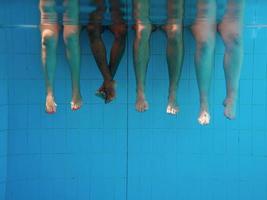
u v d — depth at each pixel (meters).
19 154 2.56
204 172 2.60
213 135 2.58
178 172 2.60
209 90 2.40
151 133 2.60
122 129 2.60
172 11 2.22
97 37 2.38
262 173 2.58
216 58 2.54
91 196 2.61
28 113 2.56
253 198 2.59
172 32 2.26
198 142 2.59
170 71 2.28
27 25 2.48
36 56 2.53
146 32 2.27
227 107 2.27
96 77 2.58
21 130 2.56
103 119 2.60
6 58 2.51
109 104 2.59
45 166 2.59
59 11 2.22
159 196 2.61
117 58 2.42
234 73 2.28
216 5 2.21
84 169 2.61
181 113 2.58
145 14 2.24
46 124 2.58
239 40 2.29
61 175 2.60
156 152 2.60
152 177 2.61
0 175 2.51
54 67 2.29
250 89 2.56
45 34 2.27
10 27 2.48
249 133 2.58
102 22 2.35
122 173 2.61
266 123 2.57
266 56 2.53
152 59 2.56
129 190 2.61
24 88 2.54
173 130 2.59
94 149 2.61
